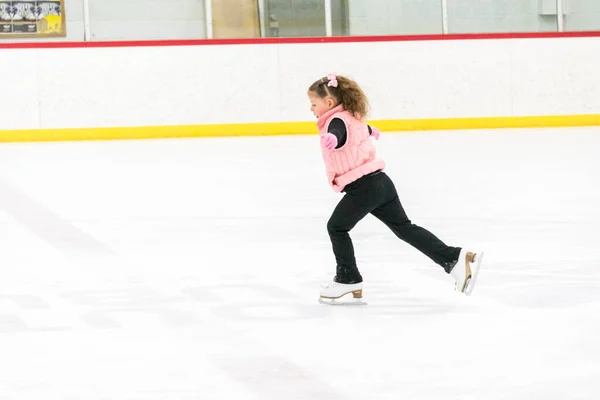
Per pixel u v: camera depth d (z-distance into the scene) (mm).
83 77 29797
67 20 30484
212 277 10641
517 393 6379
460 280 8844
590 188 17750
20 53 29375
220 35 31312
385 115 31500
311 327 8305
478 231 13469
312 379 6750
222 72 30562
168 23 31094
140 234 13688
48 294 9883
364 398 6312
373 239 12922
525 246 12297
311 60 31000
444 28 32188
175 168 22000
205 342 7840
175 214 15523
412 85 31547
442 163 22203
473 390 6457
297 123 31094
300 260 11570
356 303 9148
